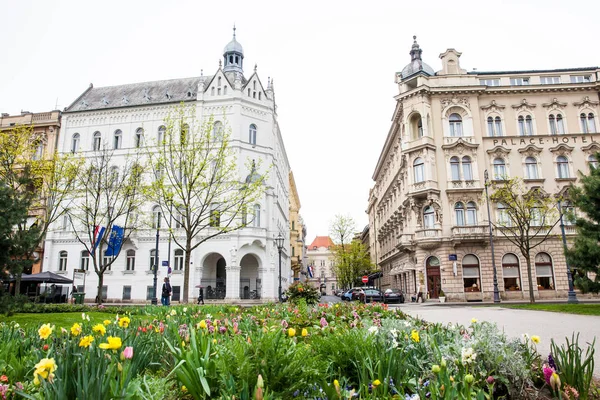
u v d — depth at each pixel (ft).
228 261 133.69
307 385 13.55
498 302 112.57
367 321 27.07
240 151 139.95
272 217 144.97
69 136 151.53
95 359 12.81
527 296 124.88
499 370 16.30
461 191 130.72
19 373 15.38
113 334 20.06
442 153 134.41
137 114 148.15
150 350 17.34
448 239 127.34
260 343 13.65
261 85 151.64
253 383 12.78
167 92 153.48
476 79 140.36
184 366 13.71
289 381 13.12
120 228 114.73
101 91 167.12
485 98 139.95
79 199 139.64
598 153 75.36
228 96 144.05
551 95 139.03
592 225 72.43
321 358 16.70
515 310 77.05
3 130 151.23
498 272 126.72
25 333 23.61
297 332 27.12
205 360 13.61
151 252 138.92
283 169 201.77
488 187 130.21
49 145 151.84
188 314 41.37
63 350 14.34
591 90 138.41
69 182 101.96
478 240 126.00
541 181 132.16
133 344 16.57
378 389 13.91
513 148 135.23
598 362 26.63
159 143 104.73
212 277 142.61
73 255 142.31
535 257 127.54
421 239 128.67
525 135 135.54
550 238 127.13
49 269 142.00
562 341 35.50
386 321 23.81
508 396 16.14
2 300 42.80
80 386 10.80
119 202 135.85
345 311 41.86
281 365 13.28
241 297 142.82
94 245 93.35
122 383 11.64
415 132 140.67
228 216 134.72
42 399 11.71
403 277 156.56
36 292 117.08
